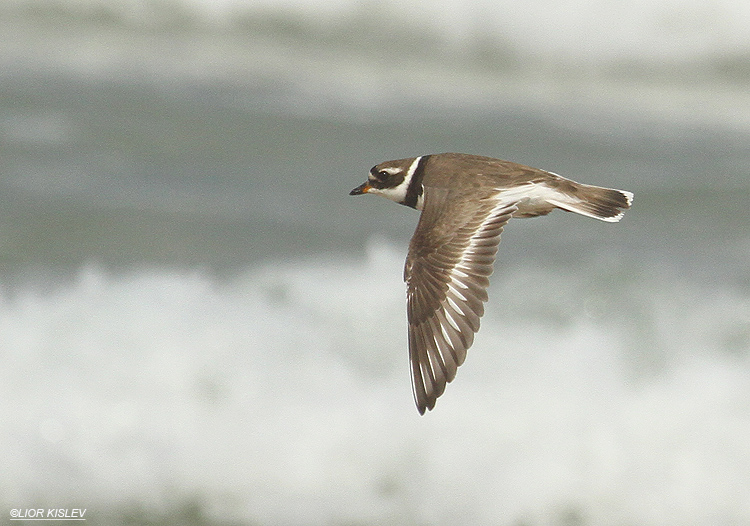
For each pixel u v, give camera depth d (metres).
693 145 22.98
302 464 12.55
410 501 12.46
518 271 15.59
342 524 12.25
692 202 19.73
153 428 12.77
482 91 26.09
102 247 16.88
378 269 15.44
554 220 18.94
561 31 27.12
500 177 8.98
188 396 13.08
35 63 25.47
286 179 20.30
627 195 8.88
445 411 12.89
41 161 20.27
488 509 12.43
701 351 13.92
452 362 7.62
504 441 12.73
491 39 27.25
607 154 22.22
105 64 25.84
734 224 18.72
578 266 15.65
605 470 12.59
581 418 12.92
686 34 27.00
